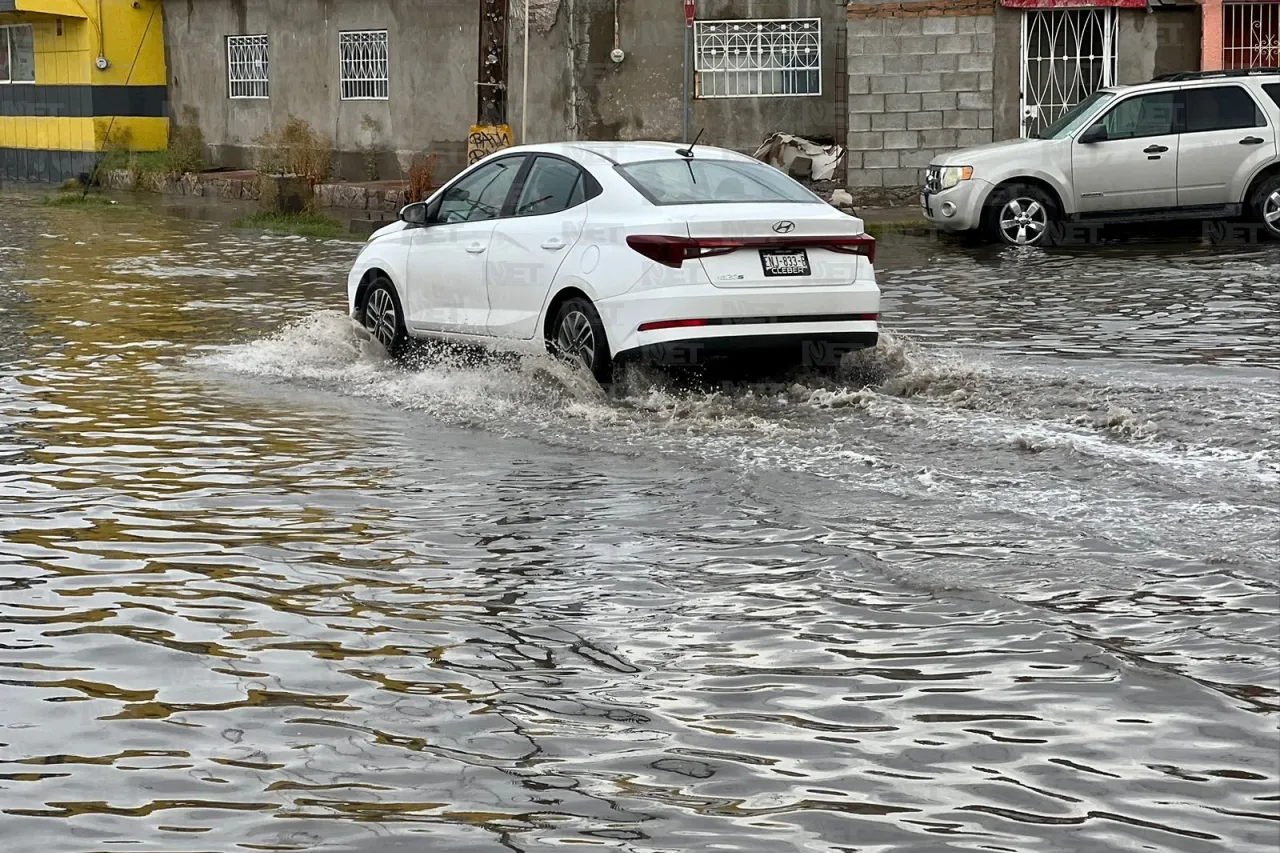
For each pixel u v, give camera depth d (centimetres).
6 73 3972
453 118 3041
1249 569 668
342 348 1335
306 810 457
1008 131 2661
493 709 534
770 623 619
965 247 2148
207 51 3591
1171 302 1554
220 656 592
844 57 2764
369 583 680
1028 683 548
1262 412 976
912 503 793
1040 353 1260
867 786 467
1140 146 2153
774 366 1162
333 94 3262
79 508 816
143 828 447
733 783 471
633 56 2784
